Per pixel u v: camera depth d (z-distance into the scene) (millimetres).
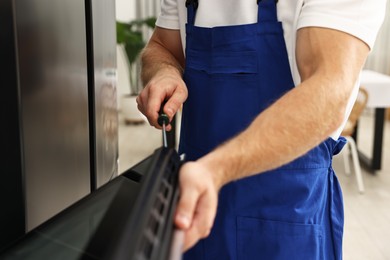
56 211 948
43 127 874
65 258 558
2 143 810
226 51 939
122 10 6309
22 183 825
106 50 1179
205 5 975
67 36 935
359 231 2799
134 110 5586
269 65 912
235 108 948
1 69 784
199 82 999
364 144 4805
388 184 3572
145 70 1112
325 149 934
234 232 965
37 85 843
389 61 6156
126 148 4605
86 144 1063
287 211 935
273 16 892
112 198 652
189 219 479
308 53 743
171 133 3125
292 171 920
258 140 616
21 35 789
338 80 677
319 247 967
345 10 738
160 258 384
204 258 999
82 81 1016
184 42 1069
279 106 653
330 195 993
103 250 543
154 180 484
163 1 1163
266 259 959
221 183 581
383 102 3510
